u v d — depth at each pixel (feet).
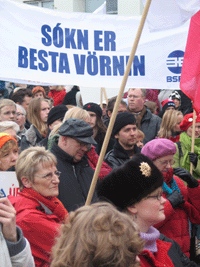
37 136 16.42
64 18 12.85
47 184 8.29
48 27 12.63
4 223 5.41
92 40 13.20
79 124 10.15
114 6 43.04
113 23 13.38
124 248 3.58
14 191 9.88
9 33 12.13
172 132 18.86
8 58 12.12
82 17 13.10
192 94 12.17
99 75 13.28
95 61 13.25
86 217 3.76
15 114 16.37
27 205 8.13
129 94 20.61
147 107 22.35
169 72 13.92
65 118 11.77
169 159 10.45
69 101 25.38
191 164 13.84
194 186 11.78
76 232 3.70
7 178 9.87
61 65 12.82
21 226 7.83
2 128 13.04
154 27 11.27
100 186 6.87
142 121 20.63
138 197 6.61
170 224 10.82
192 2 11.10
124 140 12.69
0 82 22.93
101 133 16.57
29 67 12.35
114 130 12.75
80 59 13.03
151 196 6.67
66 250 3.66
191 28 12.22
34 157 8.32
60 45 12.81
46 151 8.52
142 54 13.82
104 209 3.84
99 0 44.34
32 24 12.41
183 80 12.24
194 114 13.96
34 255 7.76
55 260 3.76
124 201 6.64
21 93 21.02
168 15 11.19
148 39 13.80
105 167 12.28
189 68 12.23
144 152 10.59
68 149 10.17
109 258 3.51
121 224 3.66
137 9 41.11
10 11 12.13
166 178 11.16
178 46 13.89
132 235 3.67
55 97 26.07
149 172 6.64
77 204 9.85
